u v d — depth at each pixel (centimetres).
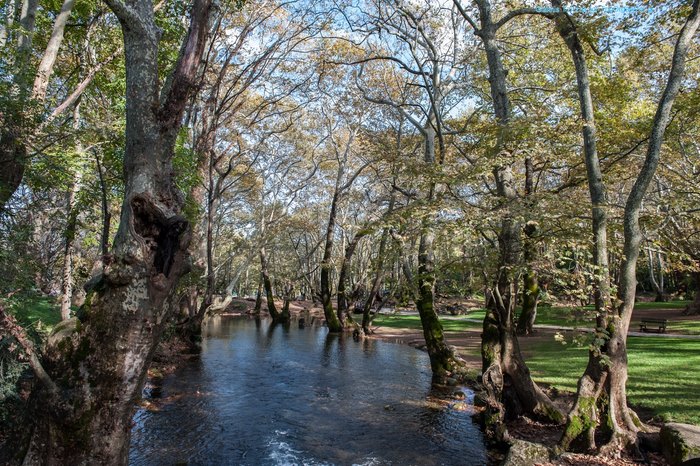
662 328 1883
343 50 2008
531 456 643
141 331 446
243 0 1236
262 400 1080
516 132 847
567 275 721
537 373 1154
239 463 706
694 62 1547
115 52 1227
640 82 1739
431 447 780
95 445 429
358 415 968
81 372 431
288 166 3678
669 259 1158
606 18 816
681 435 597
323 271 2688
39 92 889
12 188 755
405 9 1498
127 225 448
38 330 723
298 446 783
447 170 872
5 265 631
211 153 1847
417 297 1267
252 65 1783
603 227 744
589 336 675
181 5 1185
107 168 1012
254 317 3866
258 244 3591
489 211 781
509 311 887
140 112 468
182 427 862
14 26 955
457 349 1741
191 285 1728
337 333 2553
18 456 432
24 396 649
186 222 457
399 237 999
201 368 1448
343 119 2852
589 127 795
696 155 1667
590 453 649
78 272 1481
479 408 999
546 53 1756
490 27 1059
